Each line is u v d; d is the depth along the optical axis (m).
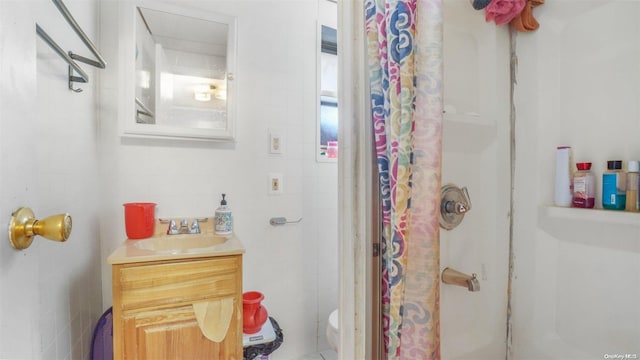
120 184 1.36
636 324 0.75
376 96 0.77
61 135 0.94
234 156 1.57
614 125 0.81
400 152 0.67
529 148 0.99
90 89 1.21
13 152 0.46
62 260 0.94
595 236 0.83
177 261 1.06
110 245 1.33
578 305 0.87
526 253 1.00
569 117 0.90
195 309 1.08
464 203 0.87
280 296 1.67
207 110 1.49
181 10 1.43
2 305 0.44
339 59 0.86
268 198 1.64
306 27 1.73
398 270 0.68
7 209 0.45
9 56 0.45
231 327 1.13
